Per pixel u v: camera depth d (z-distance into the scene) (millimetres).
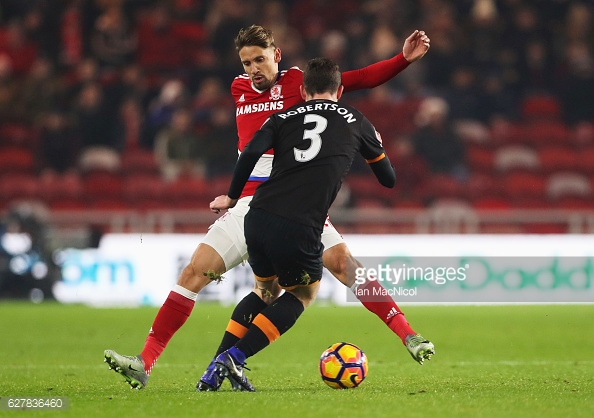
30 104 74812
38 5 79250
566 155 76125
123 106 73375
